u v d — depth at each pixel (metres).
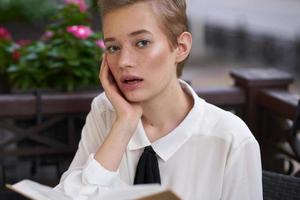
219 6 18.89
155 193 1.24
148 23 1.47
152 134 1.65
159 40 1.50
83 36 3.34
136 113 1.59
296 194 1.80
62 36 3.41
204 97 3.10
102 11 1.51
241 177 1.57
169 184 1.60
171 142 1.60
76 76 3.27
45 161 3.08
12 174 3.11
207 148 1.59
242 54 12.03
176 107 1.63
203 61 11.44
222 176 1.57
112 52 1.53
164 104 1.61
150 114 1.63
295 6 18.55
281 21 15.22
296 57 10.30
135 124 1.59
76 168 1.63
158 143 1.61
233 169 1.57
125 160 1.65
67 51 3.29
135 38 1.48
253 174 1.57
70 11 3.60
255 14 16.89
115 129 1.58
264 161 3.18
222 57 12.03
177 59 1.58
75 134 3.06
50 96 2.98
